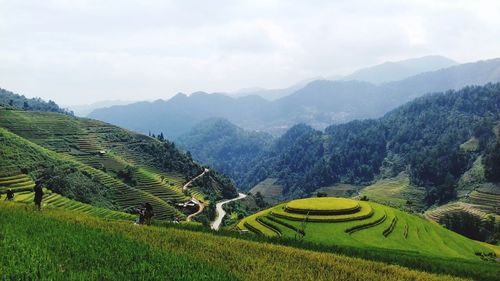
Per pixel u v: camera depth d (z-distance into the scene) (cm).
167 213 16000
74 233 3450
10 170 13362
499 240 14138
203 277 2734
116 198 16275
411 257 5294
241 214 18600
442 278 3950
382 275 3722
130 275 2545
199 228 5409
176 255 3212
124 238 3575
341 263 3969
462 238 11006
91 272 2492
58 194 12262
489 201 19012
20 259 2439
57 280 2219
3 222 3403
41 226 3488
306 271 3441
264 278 3022
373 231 9456
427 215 18362
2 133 15825
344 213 10356
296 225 9550
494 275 4494
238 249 3947
